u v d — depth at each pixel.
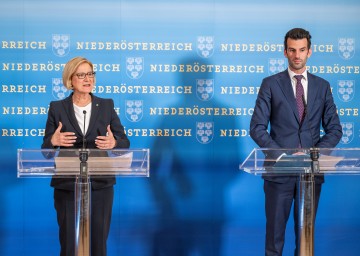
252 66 6.99
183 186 6.96
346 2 7.04
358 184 7.09
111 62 6.88
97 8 6.85
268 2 6.99
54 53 6.82
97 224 5.23
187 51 6.94
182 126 6.95
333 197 7.08
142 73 6.91
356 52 7.06
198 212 6.98
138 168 4.53
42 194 6.84
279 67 7.02
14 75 6.79
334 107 5.74
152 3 6.90
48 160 4.44
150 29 6.90
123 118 6.90
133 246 6.93
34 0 6.79
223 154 6.98
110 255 6.91
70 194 5.21
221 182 6.99
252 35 6.99
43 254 6.86
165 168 6.94
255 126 5.61
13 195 6.81
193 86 6.95
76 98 5.48
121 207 6.91
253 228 7.02
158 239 6.95
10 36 6.78
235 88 6.98
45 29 6.81
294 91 5.70
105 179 5.23
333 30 7.04
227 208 7.00
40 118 6.82
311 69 7.05
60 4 6.82
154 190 6.93
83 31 6.84
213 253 7.00
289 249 7.04
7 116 6.79
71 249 5.23
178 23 6.92
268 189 5.55
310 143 5.61
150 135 6.92
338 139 5.61
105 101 5.55
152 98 6.91
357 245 7.09
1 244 6.80
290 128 5.62
